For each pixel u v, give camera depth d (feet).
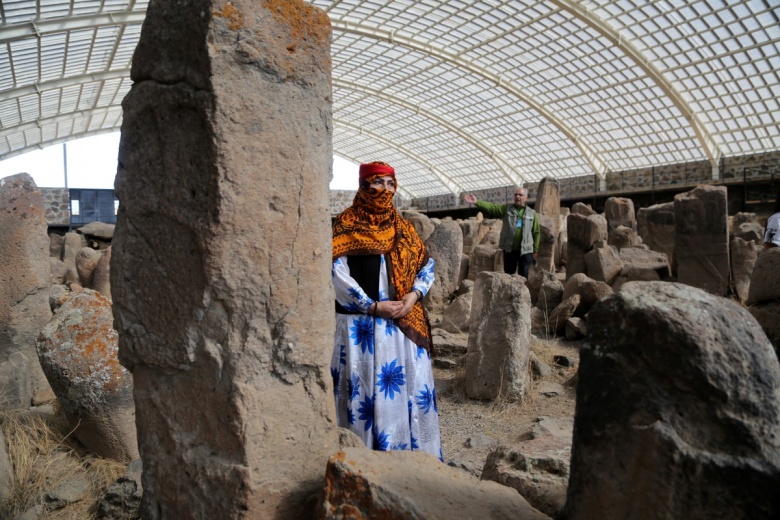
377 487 6.46
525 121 111.55
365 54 100.63
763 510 4.86
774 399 5.15
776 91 80.79
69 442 13.35
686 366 5.19
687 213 31.58
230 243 6.93
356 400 10.33
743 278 31.96
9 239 17.20
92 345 12.81
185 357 7.22
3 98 85.25
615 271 33.42
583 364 5.82
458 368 21.86
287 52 7.25
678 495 5.07
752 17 71.05
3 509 11.14
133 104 7.34
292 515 7.33
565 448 9.87
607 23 79.10
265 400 7.22
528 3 78.18
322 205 7.73
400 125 131.95
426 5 82.89
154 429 7.67
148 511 7.78
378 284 10.65
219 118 6.74
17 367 16.06
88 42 78.48
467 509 6.47
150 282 7.43
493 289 19.43
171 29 7.03
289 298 7.36
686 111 89.40
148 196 7.34
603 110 99.45
